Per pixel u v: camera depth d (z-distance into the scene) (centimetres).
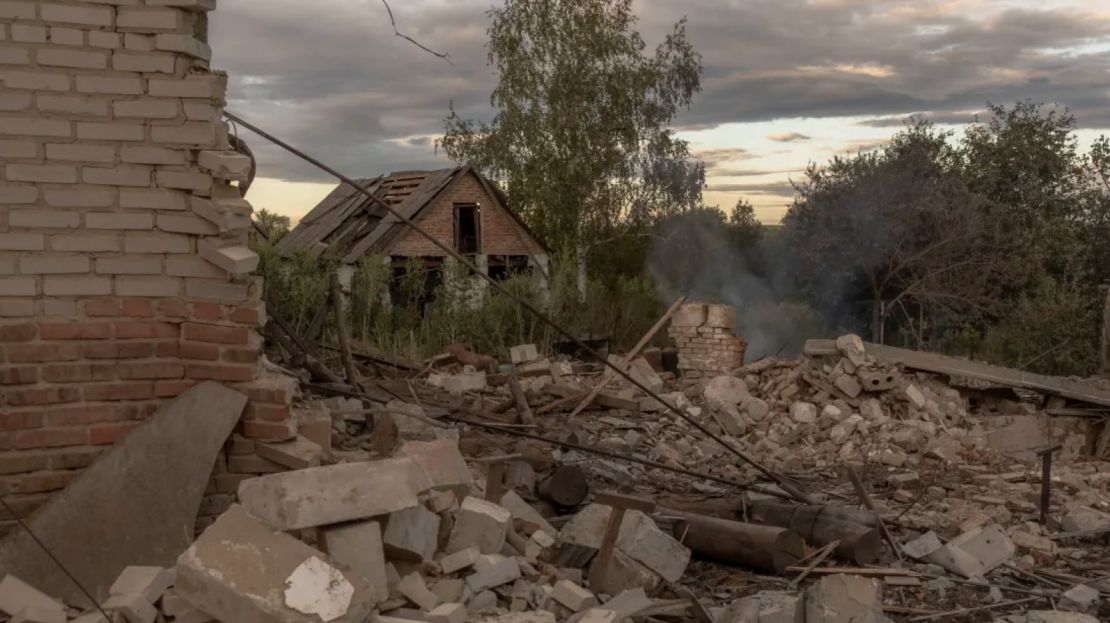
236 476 598
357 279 2147
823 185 3466
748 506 850
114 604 474
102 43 574
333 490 500
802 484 1070
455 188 3284
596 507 705
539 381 1508
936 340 3369
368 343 1969
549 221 3450
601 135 3331
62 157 572
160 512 550
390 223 3188
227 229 591
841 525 774
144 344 588
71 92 572
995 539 774
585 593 576
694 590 701
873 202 3331
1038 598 703
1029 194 3744
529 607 573
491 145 3353
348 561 498
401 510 524
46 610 487
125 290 584
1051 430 1369
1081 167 3822
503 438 1124
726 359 1755
